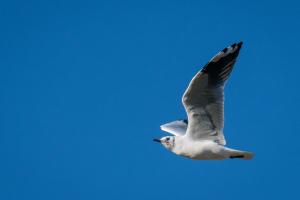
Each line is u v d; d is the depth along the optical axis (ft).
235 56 50.93
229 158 53.42
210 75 50.65
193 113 52.60
